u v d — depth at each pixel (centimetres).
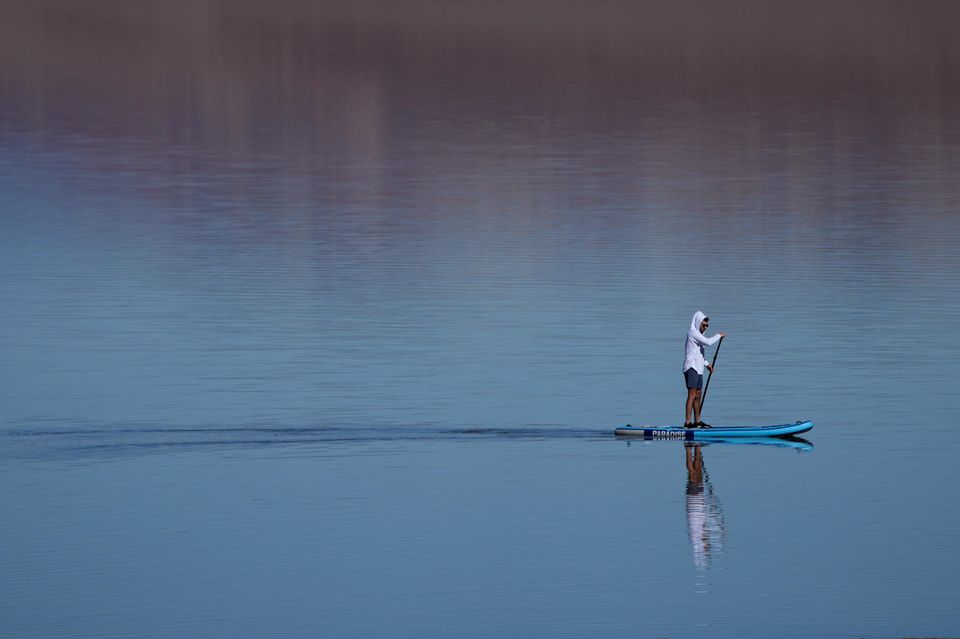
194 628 7331
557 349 13112
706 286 15812
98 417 10994
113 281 16262
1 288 15875
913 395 11425
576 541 8444
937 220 19712
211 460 9988
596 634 7212
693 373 10531
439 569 8031
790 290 15512
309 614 7488
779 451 10112
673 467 9788
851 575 7894
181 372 12362
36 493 9288
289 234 19388
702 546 8331
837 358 12625
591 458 10012
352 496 9219
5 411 11156
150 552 8300
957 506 8931
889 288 15525
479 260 17525
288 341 13488
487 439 10456
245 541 8456
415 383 11994
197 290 15800
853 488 9288
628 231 19412
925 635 7150
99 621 7425
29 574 8000
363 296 15525
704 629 7250
